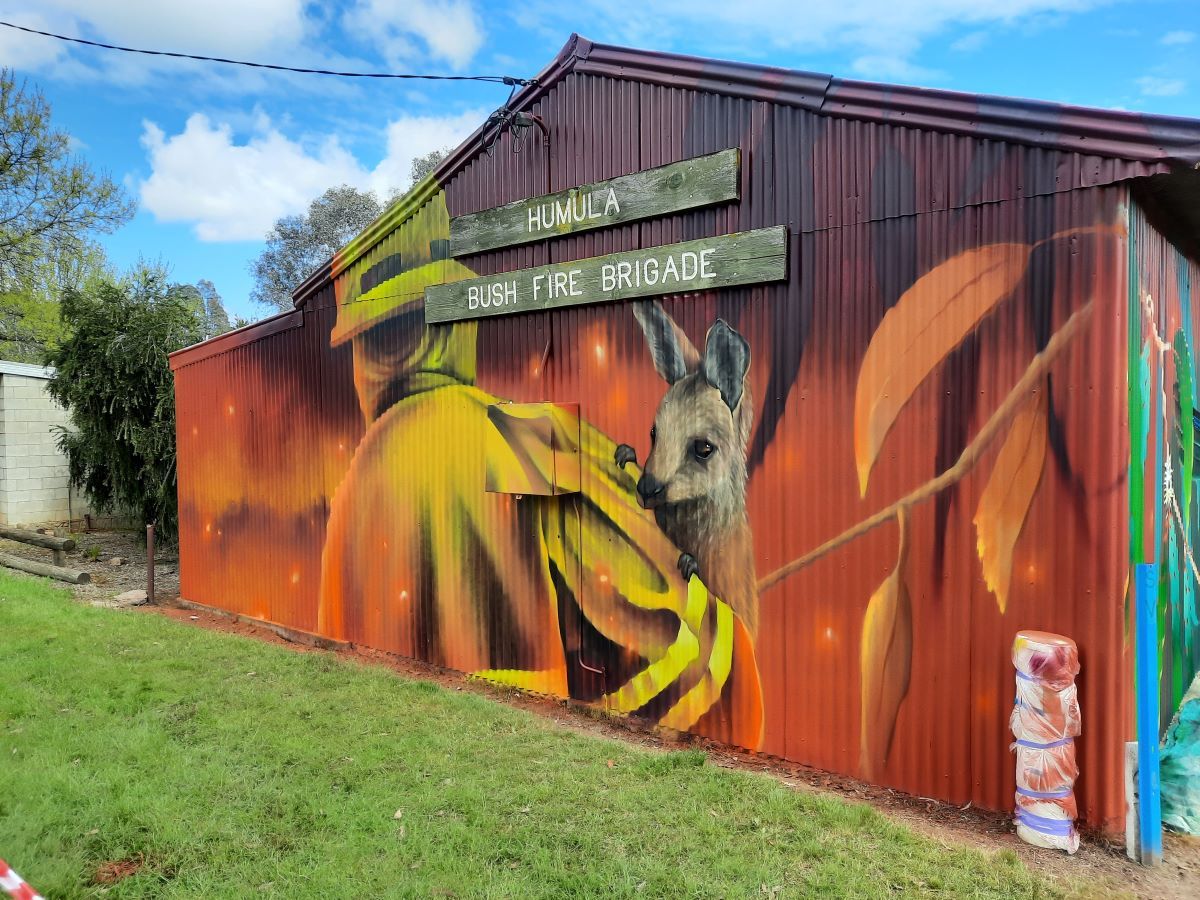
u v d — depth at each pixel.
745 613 5.18
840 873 3.54
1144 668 3.67
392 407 7.61
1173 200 4.20
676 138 5.41
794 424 4.91
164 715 5.73
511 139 6.48
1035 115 3.96
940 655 4.36
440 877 3.58
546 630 6.42
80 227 25.41
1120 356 3.81
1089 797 3.88
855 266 4.64
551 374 6.29
